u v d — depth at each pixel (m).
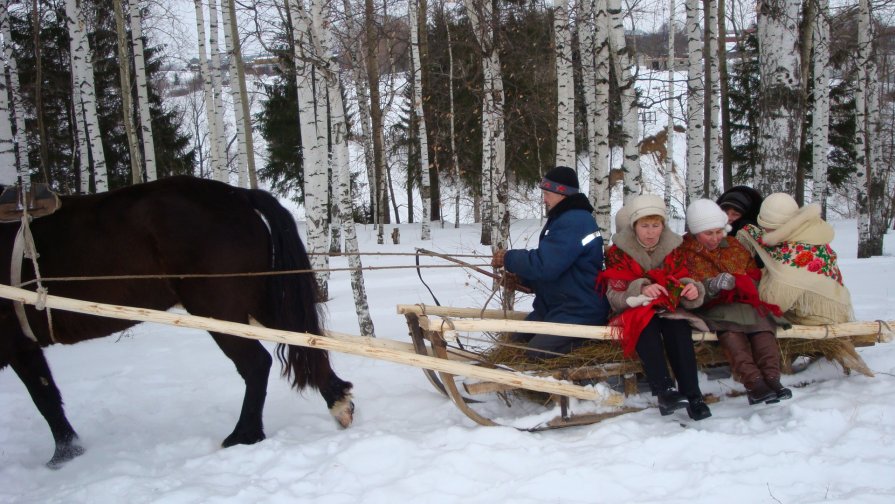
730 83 21.84
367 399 5.33
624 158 7.41
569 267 4.60
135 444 4.74
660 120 32.44
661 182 27.66
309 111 8.69
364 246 20.17
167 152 23.44
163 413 5.38
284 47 12.78
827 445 3.71
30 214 4.38
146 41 19.28
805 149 20.12
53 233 4.44
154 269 4.48
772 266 4.57
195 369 6.62
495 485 3.55
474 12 8.31
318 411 5.25
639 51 20.73
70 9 12.77
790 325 4.46
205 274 4.39
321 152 9.86
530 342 4.69
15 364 4.43
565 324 4.26
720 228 4.43
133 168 12.75
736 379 4.44
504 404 4.96
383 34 11.21
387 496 3.50
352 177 29.05
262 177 28.75
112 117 21.80
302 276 4.60
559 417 4.36
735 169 26.86
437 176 25.89
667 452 3.76
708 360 4.57
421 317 4.40
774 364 4.28
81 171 16.98
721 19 17.17
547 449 3.93
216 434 4.90
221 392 5.84
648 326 4.27
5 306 4.33
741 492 3.24
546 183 4.67
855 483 3.28
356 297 7.50
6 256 4.37
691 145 13.45
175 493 3.66
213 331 4.26
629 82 7.29
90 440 4.86
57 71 20.11
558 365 4.50
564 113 10.89
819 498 3.14
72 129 21.56
